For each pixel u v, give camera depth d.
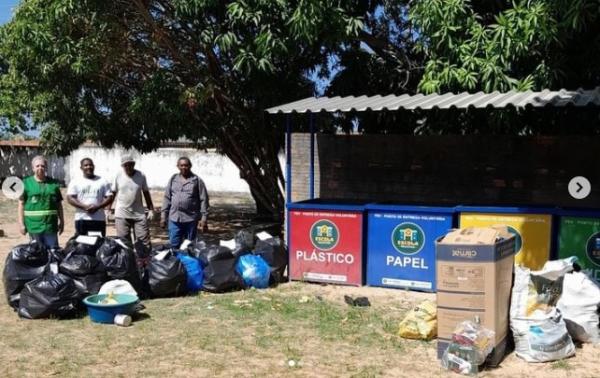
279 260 9.15
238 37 10.66
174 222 9.86
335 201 10.33
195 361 6.03
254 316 7.51
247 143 13.80
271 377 5.66
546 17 8.52
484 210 8.21
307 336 6.79
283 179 14.23
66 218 17.50
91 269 7.69
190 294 8.52
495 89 9.27
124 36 11.62
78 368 5.85
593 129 11.05
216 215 18.62
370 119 12.79
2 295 8.52
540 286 6.23
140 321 7.29
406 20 12.31
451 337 5.97
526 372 5.78
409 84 12.38
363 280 8.92
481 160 10.66
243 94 12.45
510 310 6.23
